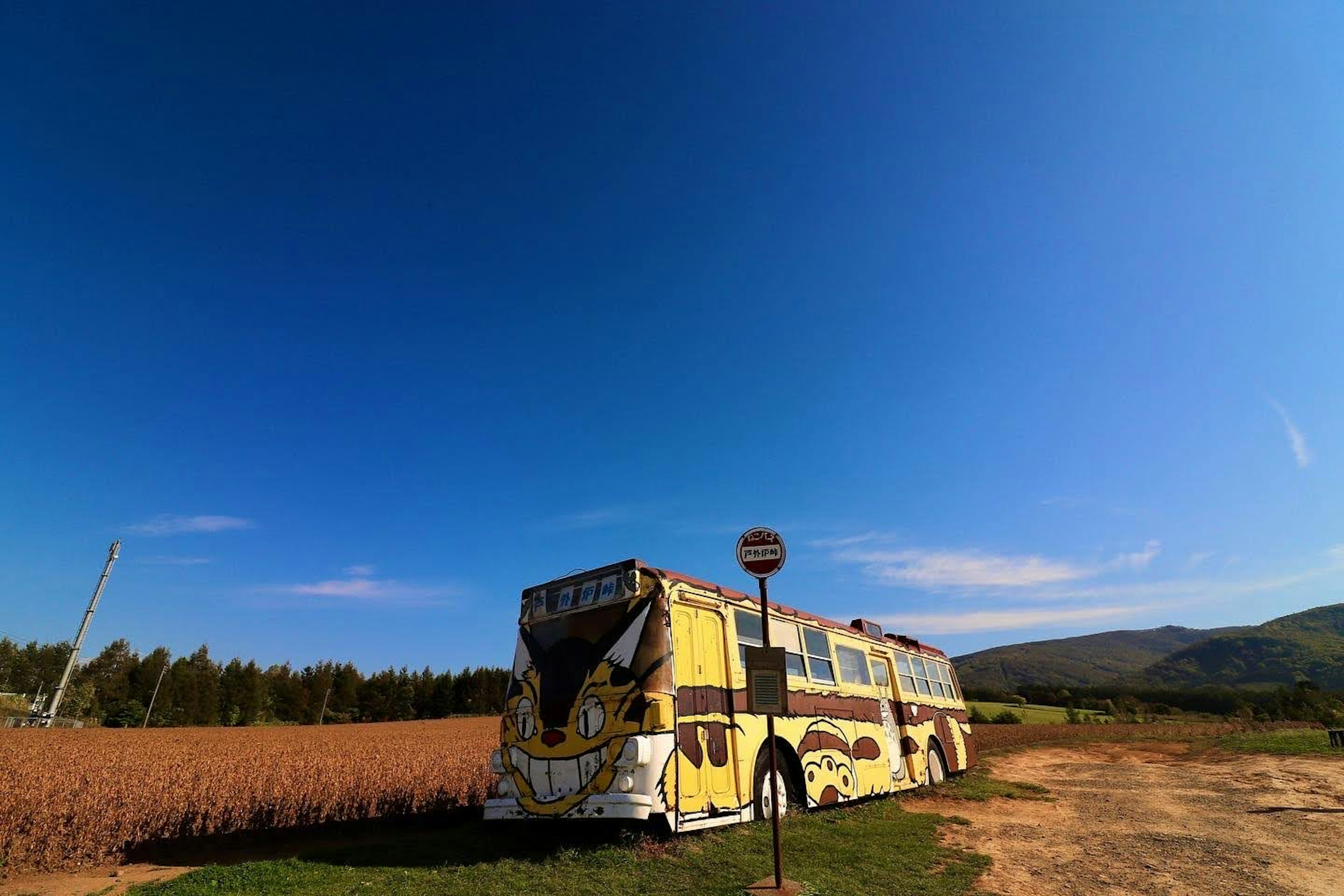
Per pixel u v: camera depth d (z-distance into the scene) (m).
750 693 7.30
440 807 13.47
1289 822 12.41
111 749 20.06
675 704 8.71
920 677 17.77
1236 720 51.62
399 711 97.69
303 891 6.76
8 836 8.71
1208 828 11.95
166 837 9.98
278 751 19.16
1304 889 8.05
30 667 87.81
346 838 11.02
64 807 9.08
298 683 94.69
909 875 8.24
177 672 86.06
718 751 9.29
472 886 6.86
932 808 13.72
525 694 9.52
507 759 9.40
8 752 16.67
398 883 6.99
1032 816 13.24
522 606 10.23
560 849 8.38
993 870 8.80
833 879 7.56
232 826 10.78
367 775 13.30
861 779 13.04
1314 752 23.42
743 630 10.74
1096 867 9.05
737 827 9.36
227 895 6.73
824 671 12.92
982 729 44.66
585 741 8.69
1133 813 13.59
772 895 6.67
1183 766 24.12
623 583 9.12
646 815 8.00
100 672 92.38
